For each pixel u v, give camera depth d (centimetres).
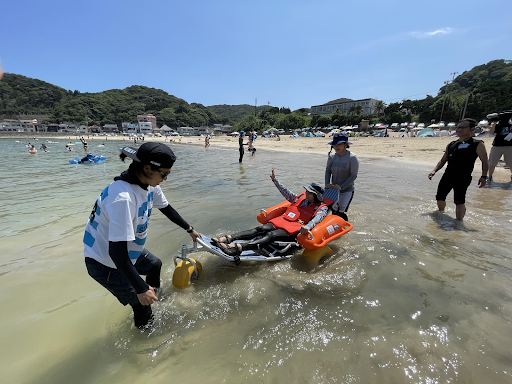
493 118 804
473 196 680
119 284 218
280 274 330
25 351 217
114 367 202
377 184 834
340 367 198
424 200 648
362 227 477
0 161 1662
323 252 362
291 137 5403
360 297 282
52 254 385
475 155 476
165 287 297
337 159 491
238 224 496
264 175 1057
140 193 209
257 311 263
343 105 10481
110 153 2486
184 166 1378
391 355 208
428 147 2073
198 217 539
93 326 244
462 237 430
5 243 420
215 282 311
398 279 314
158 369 200
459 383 184
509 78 6912
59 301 280
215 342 225
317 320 249
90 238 212
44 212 576
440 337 225
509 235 436
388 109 7862
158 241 424
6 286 305
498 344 217
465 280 310
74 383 189
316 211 393
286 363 203
